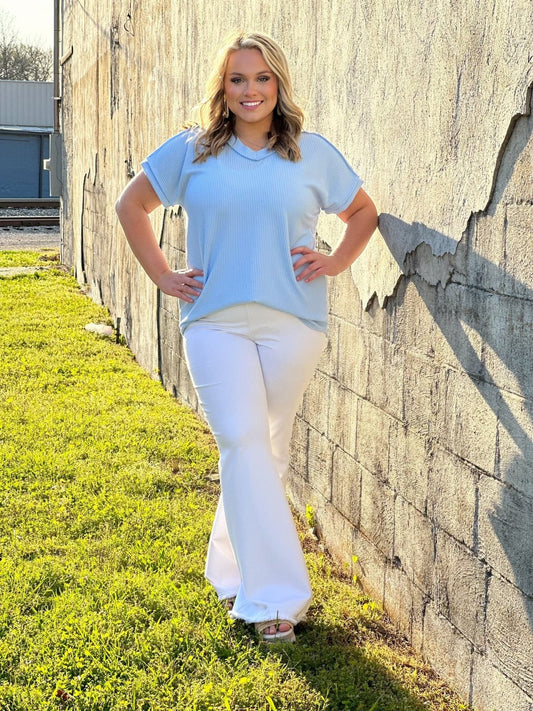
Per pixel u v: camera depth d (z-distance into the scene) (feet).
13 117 109.70
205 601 10.72
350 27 11.30
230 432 9.48
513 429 7.97
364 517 11.57
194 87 19.69
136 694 8.95
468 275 8.63
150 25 24.32
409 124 9.74
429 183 9.33
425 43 9.27
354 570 11.91
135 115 26.86
